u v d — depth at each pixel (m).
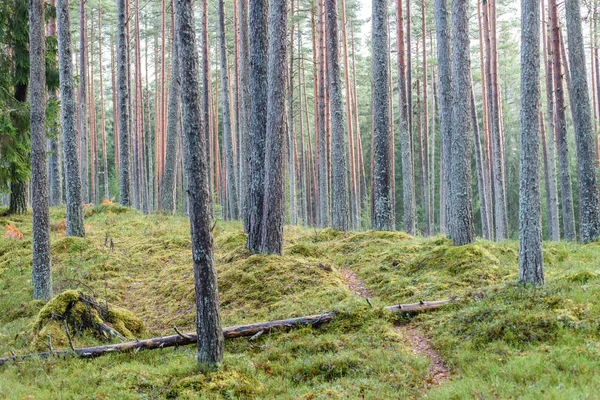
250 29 14.54
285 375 8.77
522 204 10.59
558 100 19.53
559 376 7.22
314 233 19.48
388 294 12.12
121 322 11.21
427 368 8.48
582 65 16.58
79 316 10.85
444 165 15.20
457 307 10.56
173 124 24.77
